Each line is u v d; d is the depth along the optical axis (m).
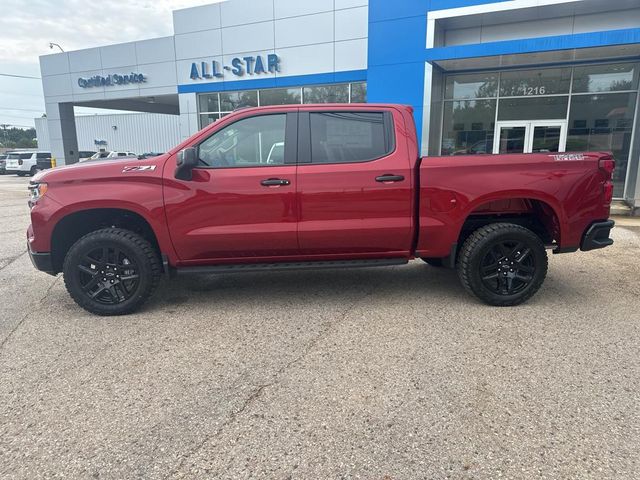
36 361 3.64
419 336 4.02
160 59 18.58
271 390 3.16
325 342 3.92
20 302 5.11
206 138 4.50
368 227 4.55
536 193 4.52
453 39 14.09
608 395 3.05
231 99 17.53
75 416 2.88
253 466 2.42
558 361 3.53
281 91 16.59
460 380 3.26
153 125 48.31
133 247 4.46
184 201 4.41
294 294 5.23
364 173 4.49
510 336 4.00
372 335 4.05
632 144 12.42
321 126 4.59
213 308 4.80
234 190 4.42
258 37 16.34
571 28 12.87
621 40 10.45
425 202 4.54
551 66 13.09
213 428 2.75
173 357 3.68
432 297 5.06
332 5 15.12
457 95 14.23
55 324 4.42
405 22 13.27
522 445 2.56
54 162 22.78
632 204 11.41
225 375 3.38
